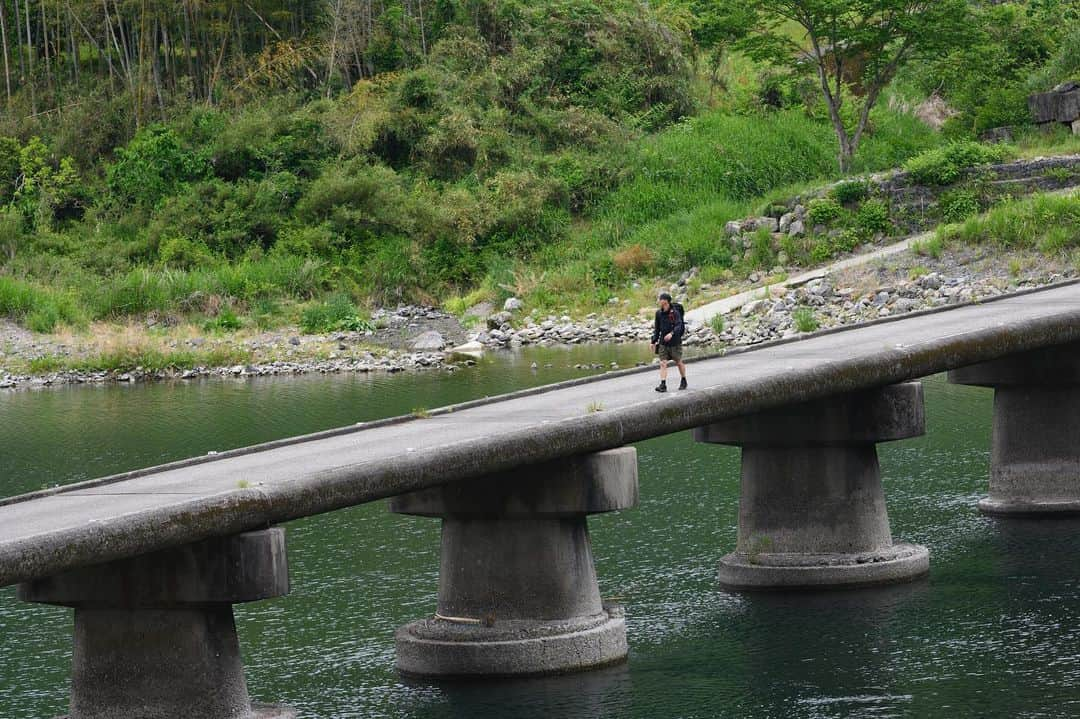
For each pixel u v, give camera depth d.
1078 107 65.38
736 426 21.52
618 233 66.62
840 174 66.06
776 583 21.08
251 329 59.59
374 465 15.05
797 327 50.00
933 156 59.91
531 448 16.27
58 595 14.85
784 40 66.56
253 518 14.07
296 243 67.00
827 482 21.27
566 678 17.45
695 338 50.97
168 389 48.41
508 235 68.62
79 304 61.88
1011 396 25.56
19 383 52.00
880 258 55.62
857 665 17.53
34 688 17.89
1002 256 53.72
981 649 17.95
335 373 50.94
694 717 15.89
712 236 61.94
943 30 64.19
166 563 14.52
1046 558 22.31
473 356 51.22
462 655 17.50
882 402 20.70
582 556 18.11
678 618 19.92
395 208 69.00
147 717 14.74
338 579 22.78
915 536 24.03
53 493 16.70
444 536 18.31
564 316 58.56
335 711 16.48
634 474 17.69
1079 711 15.66
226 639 15.09
